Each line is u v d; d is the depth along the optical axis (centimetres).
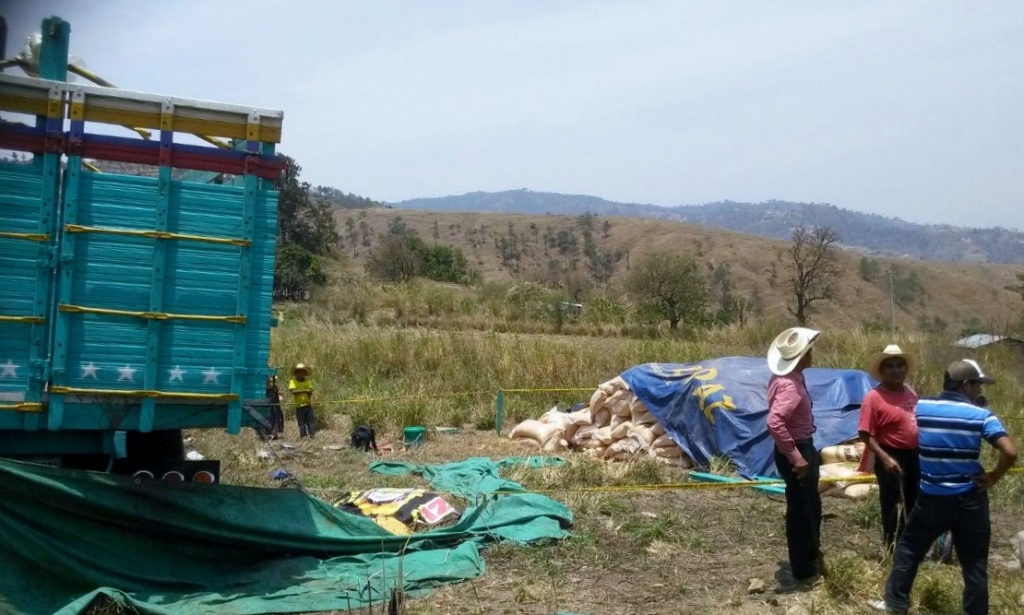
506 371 1870
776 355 770
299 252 4122
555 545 834
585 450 1323
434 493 911
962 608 681
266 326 726
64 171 688
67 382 684
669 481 1132
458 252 5919
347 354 2017
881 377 796
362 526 796
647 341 2416
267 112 717
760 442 1157
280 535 753
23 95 674
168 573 712
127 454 779
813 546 758
